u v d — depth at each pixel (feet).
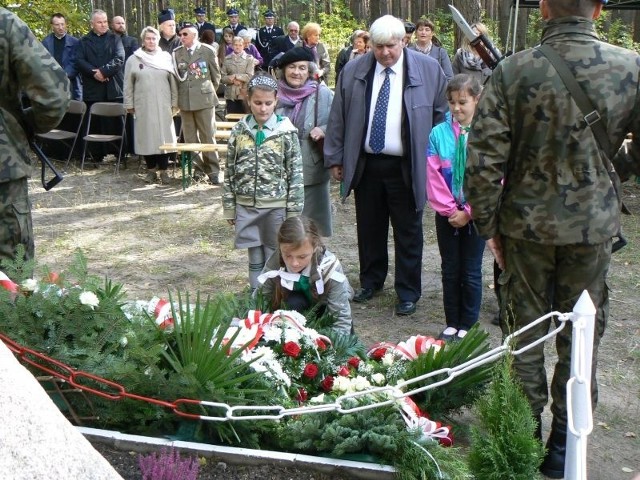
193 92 33.63
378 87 17.89
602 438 12.84
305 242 12.98
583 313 8.29
